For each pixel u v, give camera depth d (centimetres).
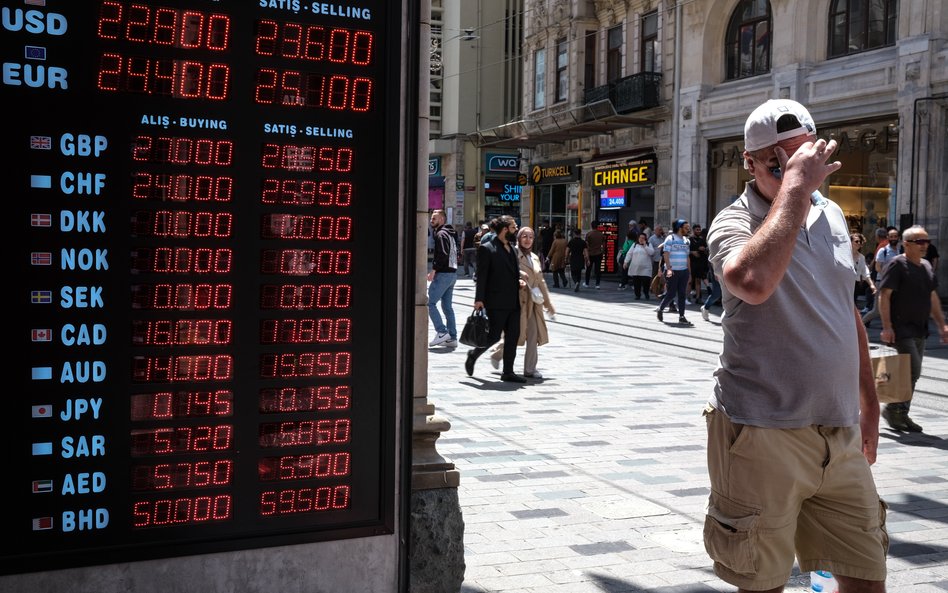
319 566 337
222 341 310
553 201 3600
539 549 475
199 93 302
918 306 795
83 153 286
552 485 597
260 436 319
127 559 300
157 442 303
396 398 351
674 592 420
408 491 356
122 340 295
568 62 3306
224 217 308
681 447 712
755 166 286
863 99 2092
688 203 2677
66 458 289
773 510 271
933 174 1930
